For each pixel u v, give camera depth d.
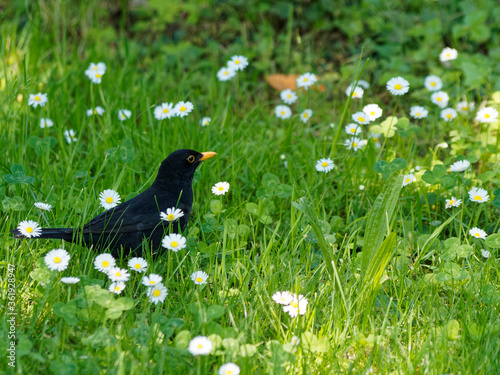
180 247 6.05
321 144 9.57
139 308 6.11
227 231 6.98
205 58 12.38
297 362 5.27
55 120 9.65
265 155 9.09
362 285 5.91
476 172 9.00
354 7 12.66
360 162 8.64
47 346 5.32
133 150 8.26
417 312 6.02
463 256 6.52
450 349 5.52
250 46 12.55
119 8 13.26
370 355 5.19
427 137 9.98
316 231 6.09
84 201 7.35
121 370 4.77
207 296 6.25
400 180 6.07
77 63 11.27
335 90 11.43
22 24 12.68
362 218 7.18
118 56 12.07
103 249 6.71
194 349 4.89
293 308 5.67
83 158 9.31
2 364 4.99
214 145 9.20
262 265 6.58
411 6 12.48
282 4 12.79
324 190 8.41
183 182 7.28
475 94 10.88
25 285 6.21
